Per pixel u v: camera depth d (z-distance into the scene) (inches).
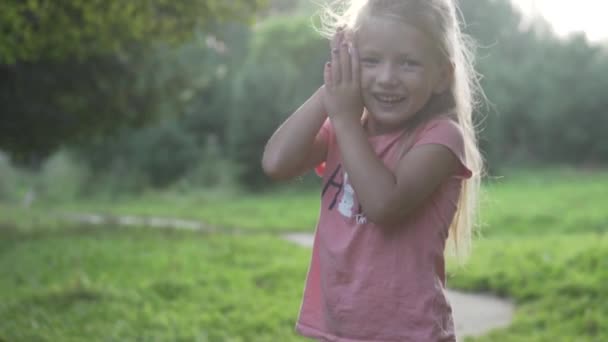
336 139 88.0
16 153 691.4
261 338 237.9
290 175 88.0
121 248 477.4
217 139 1238.9
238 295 310.7
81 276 335.6
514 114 1280.8
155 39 350.6
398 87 80.0
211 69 783.7
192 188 1133.1
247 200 1051.3
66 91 612.7
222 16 348.8
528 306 283.1
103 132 699.4
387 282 81.4
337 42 83.4
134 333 238.5
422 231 81.7
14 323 240.1
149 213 882.1
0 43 310.5
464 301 305.6
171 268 386.9
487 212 653.3
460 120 85.2
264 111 1175.6
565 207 697.6
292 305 289.6
